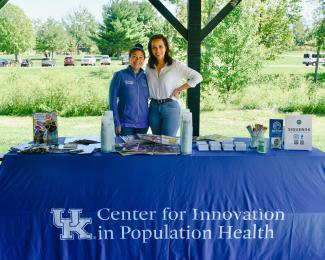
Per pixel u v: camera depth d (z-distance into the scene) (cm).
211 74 662
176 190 224
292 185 227
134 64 296
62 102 688
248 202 222
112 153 240
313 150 253
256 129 253
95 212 218
